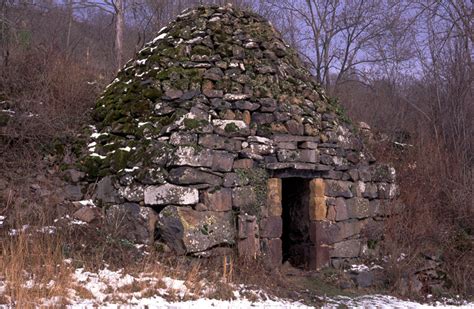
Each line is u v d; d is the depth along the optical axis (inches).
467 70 573.3
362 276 307.6
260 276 268.4
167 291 221.8
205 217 261.4
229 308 217.2
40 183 293.0
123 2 721.0
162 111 290.7
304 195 324.2
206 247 257.1
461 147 530.0
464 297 313.0
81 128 330.3
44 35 581.3
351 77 825.5
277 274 279.4
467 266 340.2
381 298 287.9
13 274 200.4
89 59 491.8
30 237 239.1
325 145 326.3
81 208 273.3
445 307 287.0
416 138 533.3
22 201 273.0
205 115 281.0
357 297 283.4
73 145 317.7
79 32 716.0
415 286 312.3
